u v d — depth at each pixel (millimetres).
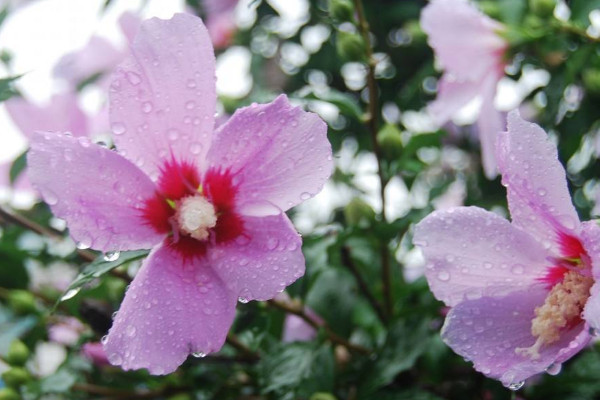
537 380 442
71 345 523
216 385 468
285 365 425
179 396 473
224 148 365
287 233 361
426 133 456
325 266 450
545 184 344
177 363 356
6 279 499
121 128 362
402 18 620
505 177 354
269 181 363
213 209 368
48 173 347
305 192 360
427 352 439
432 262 362
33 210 523
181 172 374
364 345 484
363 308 500
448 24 502
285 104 356
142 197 368
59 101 498
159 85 361
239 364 457
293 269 360
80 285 361
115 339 348
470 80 507
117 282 484
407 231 461
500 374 355
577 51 490
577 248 357
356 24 436
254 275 362
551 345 353
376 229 439
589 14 494
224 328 361
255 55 645
